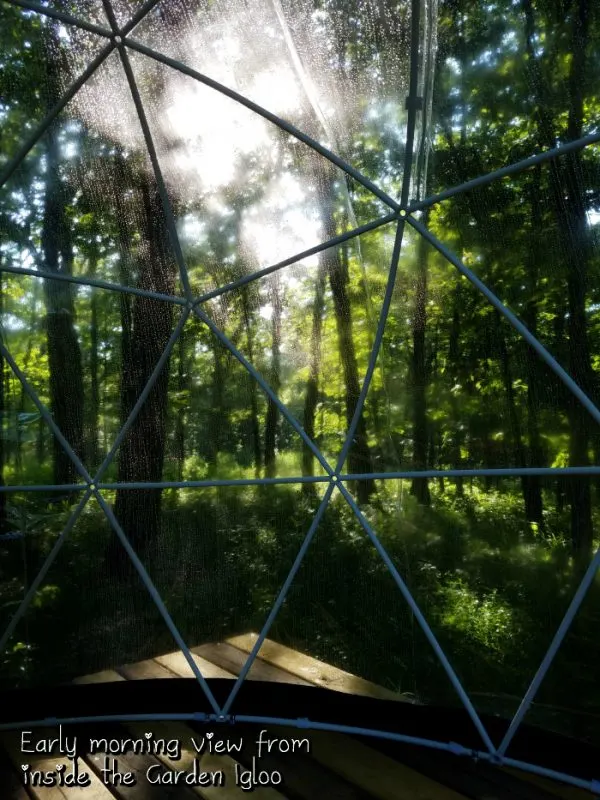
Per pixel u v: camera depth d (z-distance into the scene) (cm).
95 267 588
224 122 521
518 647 467
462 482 483
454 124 442
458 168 452
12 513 617
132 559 569
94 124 534
